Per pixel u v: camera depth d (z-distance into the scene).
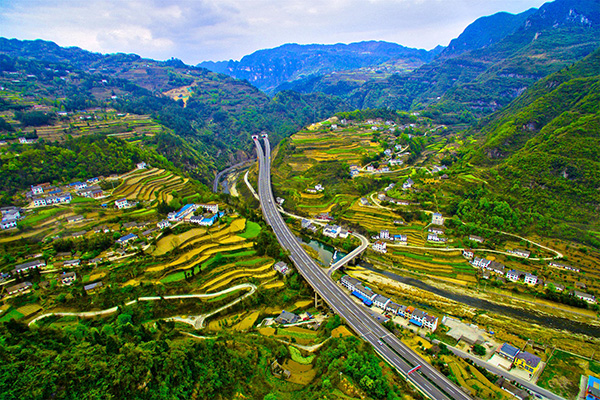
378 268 161.00
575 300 127.00
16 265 116.88
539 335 112.94
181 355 76.38
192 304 114.94
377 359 89.88
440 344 103.56
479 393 84.38
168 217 159.75
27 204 154.88
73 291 108.75
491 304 132.12
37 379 63.06
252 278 130.88
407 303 132.38
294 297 128.00
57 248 128.12
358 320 111.75
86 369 67.31
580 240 151.25
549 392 88.56
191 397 71.75
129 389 67.62
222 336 95.06
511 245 160.25
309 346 100.81
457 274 150.62
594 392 84.31
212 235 149.62
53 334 80.75
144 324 104.44
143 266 125.00
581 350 105.19
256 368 84.19
